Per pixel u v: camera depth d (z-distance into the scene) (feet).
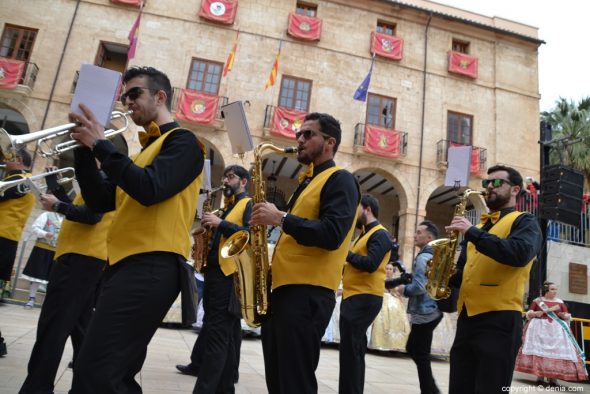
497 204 10.35
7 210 14.07
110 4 53.31
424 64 60.08
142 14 53.62
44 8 51.93
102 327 5.86
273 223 7.19
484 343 9.02
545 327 23.36
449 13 63.98
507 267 9.24
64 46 51.06
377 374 20.68
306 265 7.41
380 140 54.75
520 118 61.36
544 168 25.34
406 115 57.93
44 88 49.65
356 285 12.60
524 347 23.66
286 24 57.21
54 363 9.69
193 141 6.78
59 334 9.84
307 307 7.21
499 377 8.76
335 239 6.99
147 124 7.36
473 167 56.49
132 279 6.16
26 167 14.71
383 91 58.03
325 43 57.77
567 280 38.34
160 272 6.33
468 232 9.08
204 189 14.97
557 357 22.57
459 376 9.55
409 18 61.36
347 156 54.80
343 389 11.72
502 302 9.12
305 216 7.71
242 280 8.51
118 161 5.85
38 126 48.47
